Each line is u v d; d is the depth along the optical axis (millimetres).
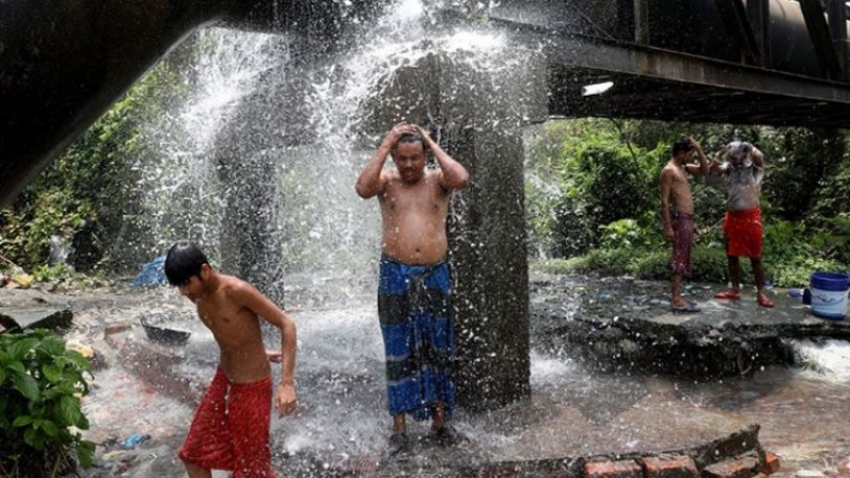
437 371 3850
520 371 4516
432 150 3764
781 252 11156
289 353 3285
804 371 6113
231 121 6055
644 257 10484
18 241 11945
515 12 5398
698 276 9297
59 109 2947
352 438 4031
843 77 8594
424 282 3787
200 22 4137
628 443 3844
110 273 12164
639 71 5816
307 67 5059
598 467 3631
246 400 3375
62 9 2777
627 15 5922
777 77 7641
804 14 7922
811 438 4645
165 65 11609
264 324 6590
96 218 12398
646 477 3639
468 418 4219
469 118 4105
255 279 6480
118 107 12055
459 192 4176
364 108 4438
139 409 5277
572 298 7762
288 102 5250
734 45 7246
